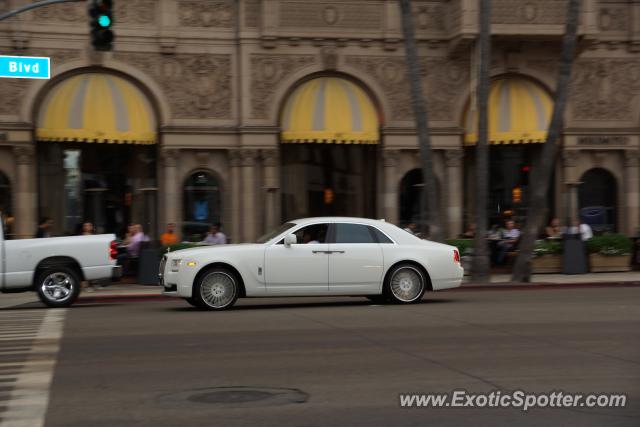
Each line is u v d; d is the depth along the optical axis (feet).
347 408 30.58
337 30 104.83
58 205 101.60
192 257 63.26
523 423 28.63
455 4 104.68
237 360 40.40
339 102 104.53
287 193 106.63
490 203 110.93
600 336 47.62
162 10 101.81
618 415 29.68
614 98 109.81
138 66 101.45
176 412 30.07
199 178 103.96
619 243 102.06
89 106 99.14
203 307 63.46
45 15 98.68
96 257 69.92
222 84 103.50
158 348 44.32
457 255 67.62
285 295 64.28
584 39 105.29
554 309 61.87
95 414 29.89
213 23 103.19
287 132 103.96
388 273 65.98
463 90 107.65
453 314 58.90
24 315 62.54
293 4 104.01
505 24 103.24
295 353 42.22
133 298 78.74
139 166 103.91
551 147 87.25
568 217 105.19
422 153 86.99
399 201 107.24
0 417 29.58
